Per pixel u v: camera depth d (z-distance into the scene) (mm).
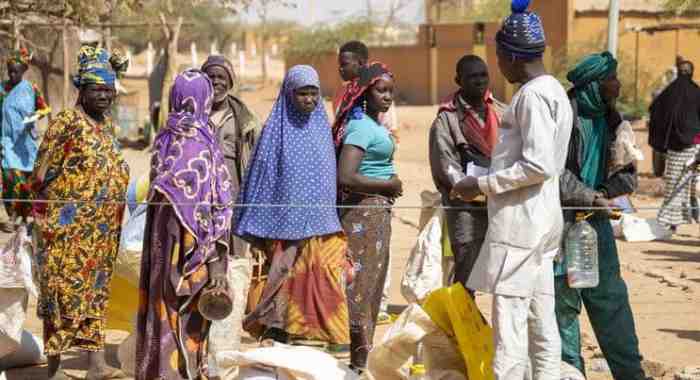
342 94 8742
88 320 6438
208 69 7500
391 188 6637
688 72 13617
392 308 9008
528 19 5289
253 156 6438
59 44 21344
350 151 6539
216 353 6375
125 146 23344
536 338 5328
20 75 12523
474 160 6570
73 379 6727
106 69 6445
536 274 5219
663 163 17281
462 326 5516
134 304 7082
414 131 30312
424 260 7914
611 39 16672
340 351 7223
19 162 12430
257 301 6582
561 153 5234
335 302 6320
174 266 5637
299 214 6281
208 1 22297
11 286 6301
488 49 40125
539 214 5176
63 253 6320
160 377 5641
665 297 9320
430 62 42469
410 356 5680
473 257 6500
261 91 45844
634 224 12711
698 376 6605
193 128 5730
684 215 12734
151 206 5762
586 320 8398
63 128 6359
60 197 6371
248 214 6383
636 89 30578
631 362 6051
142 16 23172
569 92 6027
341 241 6395
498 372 5176
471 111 6590
